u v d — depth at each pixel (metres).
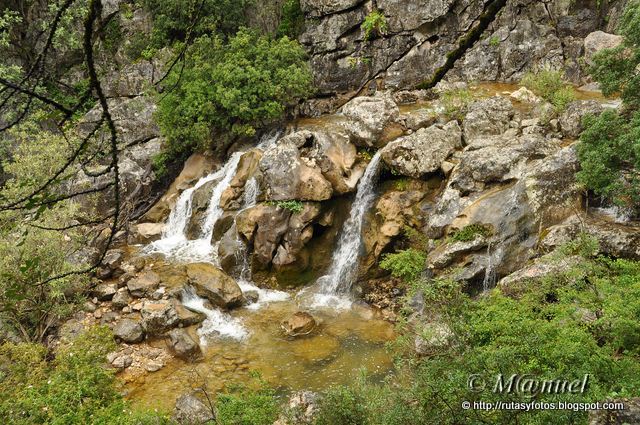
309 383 11.26
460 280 12.08
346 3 20.78
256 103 18.53
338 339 12.86
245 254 15.66
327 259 15.71
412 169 14.76
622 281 8.49
